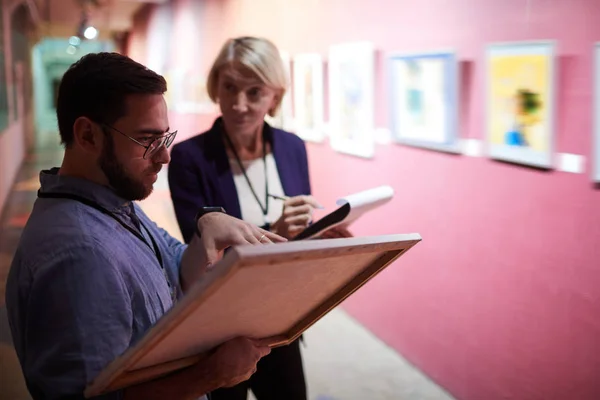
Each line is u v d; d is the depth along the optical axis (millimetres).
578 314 2592
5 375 3744
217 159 2225
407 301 3863
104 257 1127
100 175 1221
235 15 7316
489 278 3104
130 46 15250
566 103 2531
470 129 3148
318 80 4812
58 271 1091
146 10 13031
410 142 3629
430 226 3557
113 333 1095
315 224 1980
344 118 4406
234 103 2182
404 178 3777
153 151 1211
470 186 3189
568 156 2551
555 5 2541
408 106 3625
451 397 3477
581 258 2547
